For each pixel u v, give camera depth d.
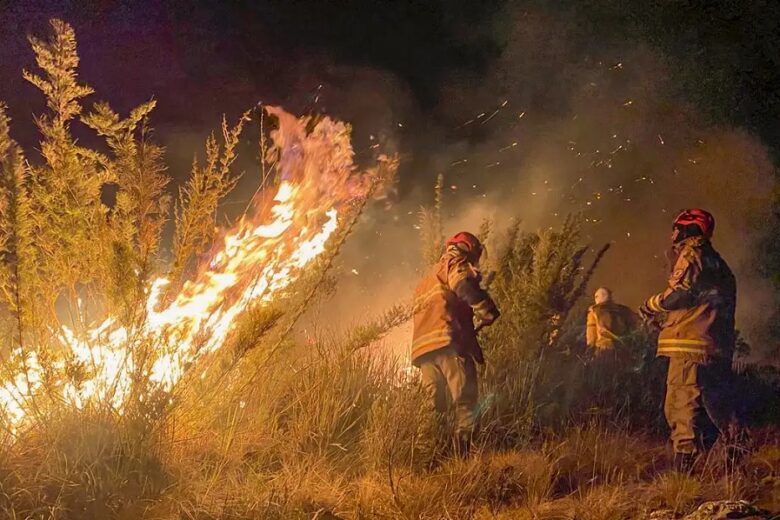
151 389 6.02
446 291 7.46
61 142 6.52
